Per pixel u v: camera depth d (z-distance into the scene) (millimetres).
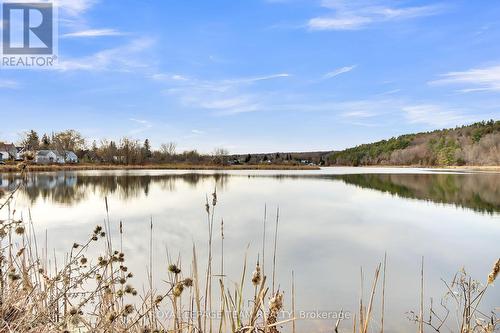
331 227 13859
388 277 8117
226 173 55094
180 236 11766
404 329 5391
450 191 29109
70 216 15375
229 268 8383
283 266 8773
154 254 9438
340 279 7891
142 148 80562
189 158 87250
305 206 19516
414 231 13391
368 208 19188
